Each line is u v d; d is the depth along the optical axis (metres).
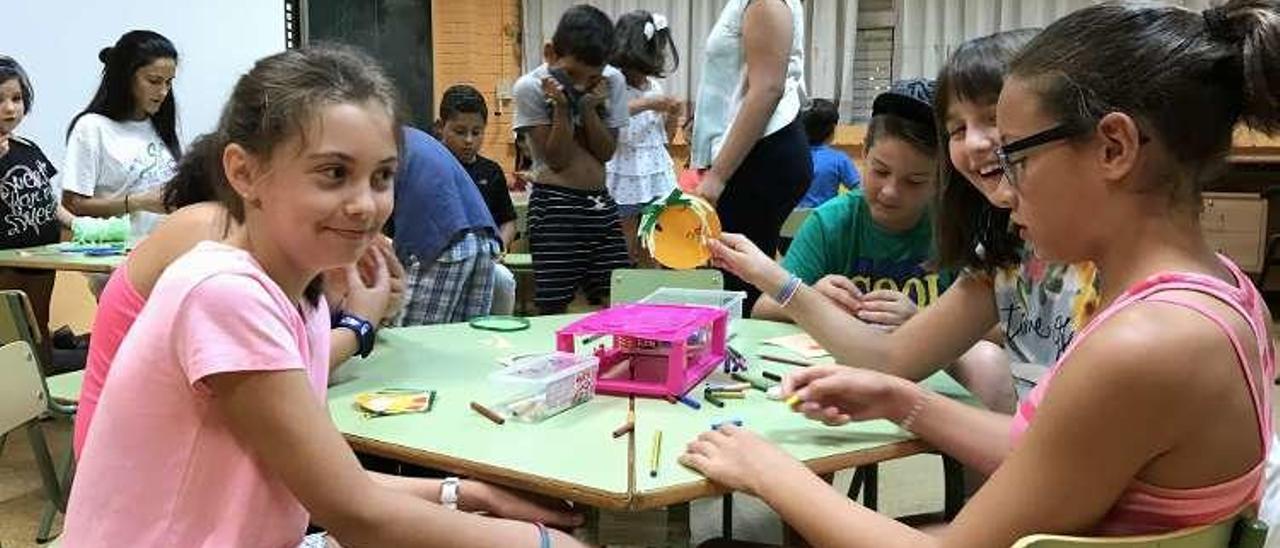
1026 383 1.73
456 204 2.60
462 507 1.23
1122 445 0.84
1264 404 0.88
